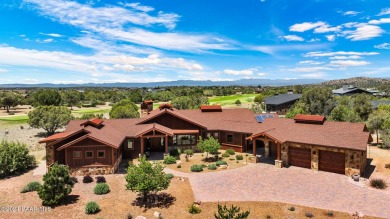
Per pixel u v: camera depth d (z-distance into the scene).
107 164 28.70
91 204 19.77
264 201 21.28
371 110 53.44
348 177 26.62
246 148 37.88
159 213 19.02
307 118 32.94
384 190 23.20
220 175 27.77
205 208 20.11
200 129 38.66
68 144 27.89
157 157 35.09
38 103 94.75
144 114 53.03
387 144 37.00
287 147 30.80
